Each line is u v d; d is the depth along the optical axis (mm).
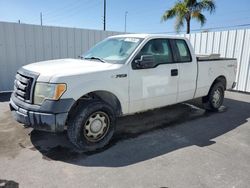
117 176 3000
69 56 9047
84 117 3516
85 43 9344
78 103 3629
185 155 3596
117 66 3881
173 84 4711
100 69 3693
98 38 9633
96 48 4891
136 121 5137
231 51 8672
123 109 4039
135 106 4199
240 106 6586
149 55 4117
